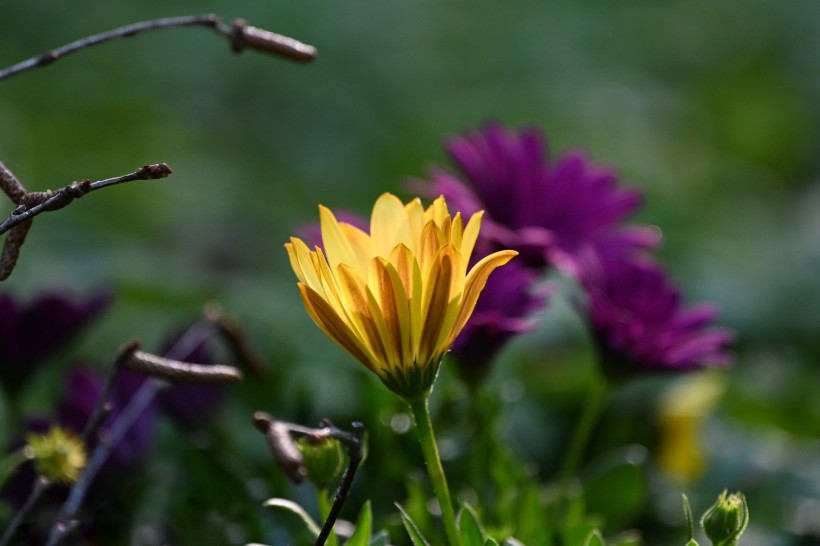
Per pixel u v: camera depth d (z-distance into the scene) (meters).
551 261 0.69
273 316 0.95
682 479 0.81
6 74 0.62
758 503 0.80
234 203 1.68
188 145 1.92
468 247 0.59
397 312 0.58
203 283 1.05
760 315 1.36
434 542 0.66
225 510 0.68
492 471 0.70
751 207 2.07
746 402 0.98
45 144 1.79
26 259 1.14
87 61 2.14
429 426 0.59
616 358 0.70
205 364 0.73
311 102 2.16
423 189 0.72
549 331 1.03
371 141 2.09
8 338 0.71
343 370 0.82
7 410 0.77
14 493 0.70
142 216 1.58
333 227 0.59
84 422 0.71
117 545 0.70
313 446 0.61
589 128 2.16
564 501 0.71
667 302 0.70
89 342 0.95
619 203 0.71
